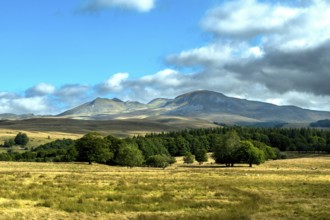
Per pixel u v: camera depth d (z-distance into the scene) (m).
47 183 55.97
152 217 30.44
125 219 30.08
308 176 88.81
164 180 69.12
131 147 170.62
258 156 164.25
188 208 36.88
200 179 73.56
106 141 167.62
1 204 33.91
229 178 78.38
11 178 63.66
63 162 166.25
